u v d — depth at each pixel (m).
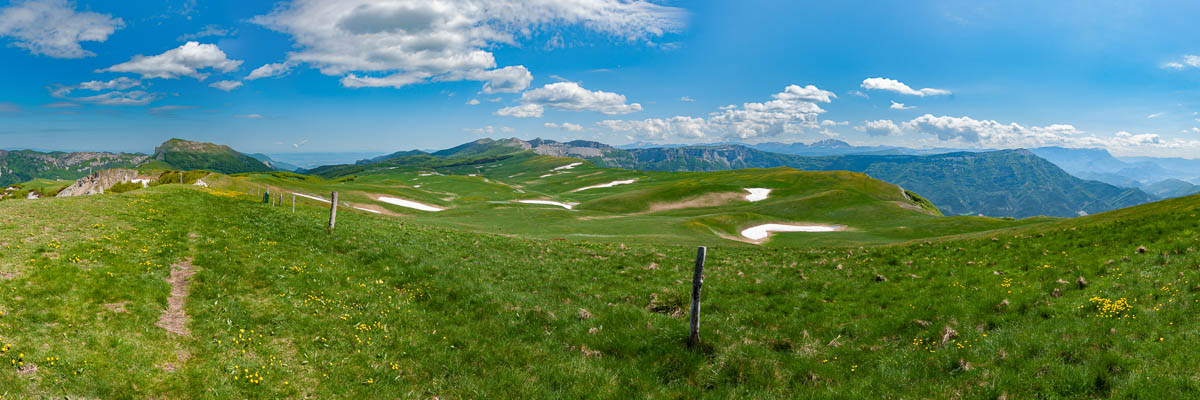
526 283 28.91
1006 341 17.25
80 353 14.36
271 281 23.34
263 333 18.12
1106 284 21.12
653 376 17.11
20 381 12.74
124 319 16.88
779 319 22.81
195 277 22.09
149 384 13.85
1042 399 13.45
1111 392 13.12
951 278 25.92
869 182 157.75
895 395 14.68
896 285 26.14
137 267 21.56
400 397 15.26
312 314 20.30
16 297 16.75
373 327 19.75
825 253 41.03
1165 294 18.88
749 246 56.19
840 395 15.06
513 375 16.66
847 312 22.92
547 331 20.69
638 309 23.56
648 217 92.62
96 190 149.62
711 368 17.38
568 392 15.95
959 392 14.34
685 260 37.91
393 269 28.03
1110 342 15.77
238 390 14.43
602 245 47.44
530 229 74.25
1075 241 30.22
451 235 44.84
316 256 28.75
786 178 171.25
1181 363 13.71
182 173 132.12
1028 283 23.27
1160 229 27.94
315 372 16.03
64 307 16.77
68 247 22.52
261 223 35.47
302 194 106.69
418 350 18.25
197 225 31.83
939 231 77.88
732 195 149.50
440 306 23.12
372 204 108.00
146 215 32.47
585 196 193.62
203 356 15.80
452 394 15.66
